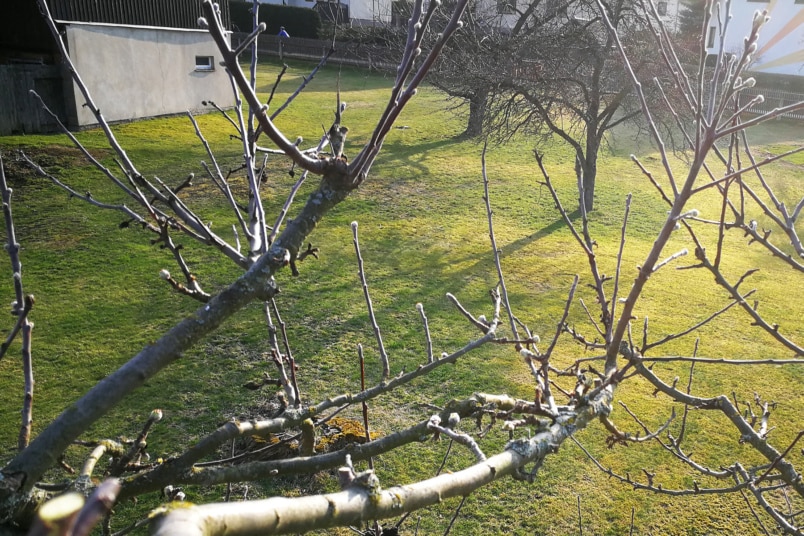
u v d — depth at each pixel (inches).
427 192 756.6
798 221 740.7
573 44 669.9
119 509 299.0
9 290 493.4
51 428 63.4
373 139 75.9
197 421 362.0
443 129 1026.7
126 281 516.7
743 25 1321.4
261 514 45.8
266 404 377.1
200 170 746.8
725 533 304.0
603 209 745.0
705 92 598.5
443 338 455.8
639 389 410.9
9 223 88.4
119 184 112.3
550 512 311.6
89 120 842.8
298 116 1015.0
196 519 41.4
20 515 63.3
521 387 402.0
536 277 565.0
